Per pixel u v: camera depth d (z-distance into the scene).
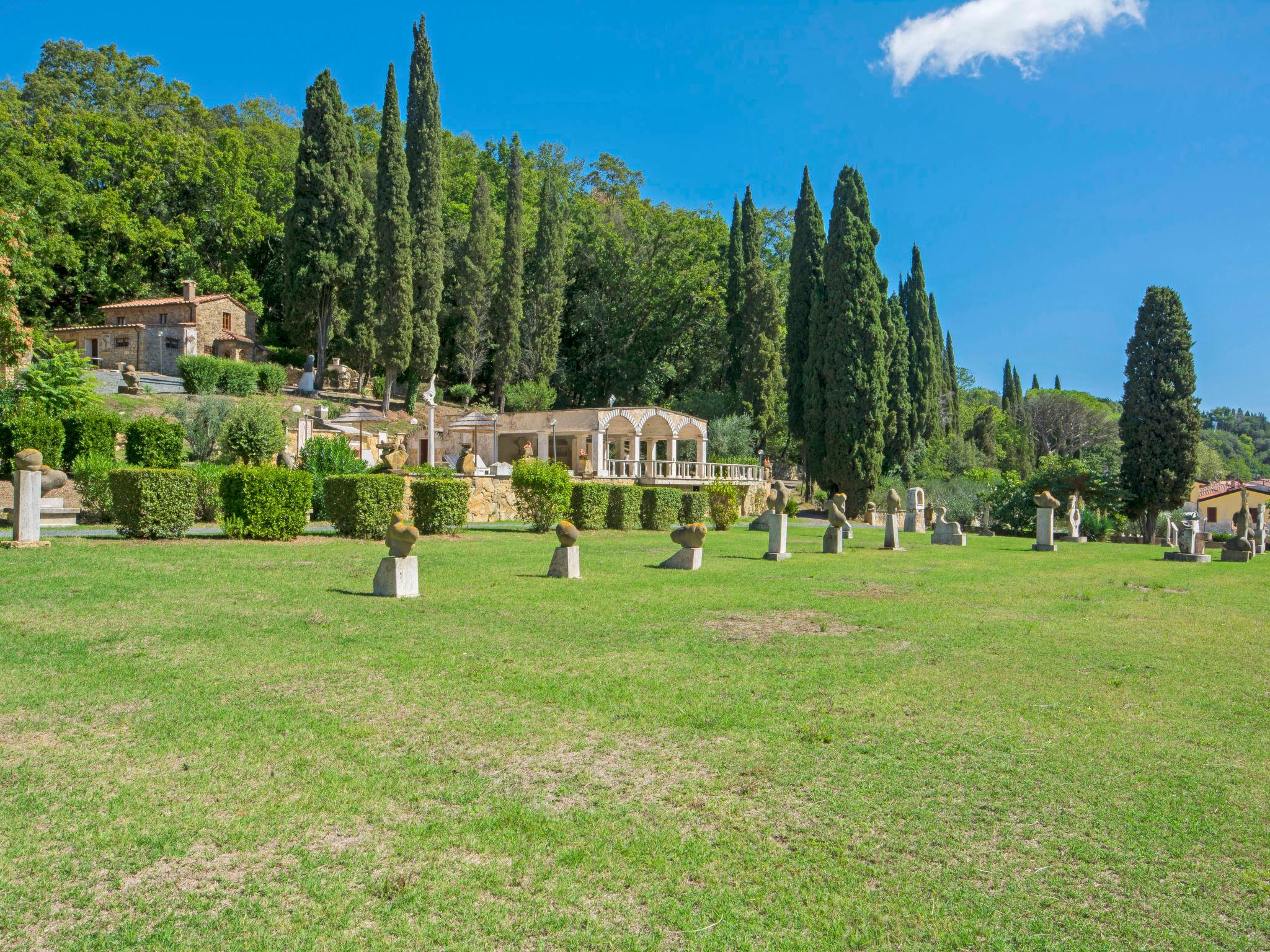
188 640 7.14
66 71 64.94
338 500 16.66
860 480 41.66
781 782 4.43
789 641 8.08
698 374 66.38
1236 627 10.16
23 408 20.27
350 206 46.56
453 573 12.20
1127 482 41.12
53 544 12.46
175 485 14.13
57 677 5.91
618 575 12.71
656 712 5.55
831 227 42.72
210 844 3.59
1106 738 5.34
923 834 3.85
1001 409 89.88
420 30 49.97
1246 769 4.83
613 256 66.25
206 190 58.03
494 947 2.89
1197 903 3.30
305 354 53.81
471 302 56.75
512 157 56.88
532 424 42.03
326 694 5.74
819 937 3.00
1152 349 40.47
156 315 48.16
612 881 3.36
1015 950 2.96
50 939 2.88
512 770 4.48
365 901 3.16
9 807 3.88
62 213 48.22
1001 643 8.44
